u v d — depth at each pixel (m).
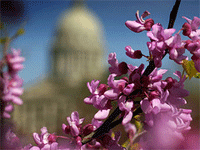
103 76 12.16
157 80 1.32
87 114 10.26
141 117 1.50
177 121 1.29
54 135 1.62
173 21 1.30
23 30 2.23
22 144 1.88
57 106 15.31
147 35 1.25
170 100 1.32
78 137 1.51
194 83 6.66
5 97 2.48
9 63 2.79
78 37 39.50
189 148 1.21
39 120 15.61
